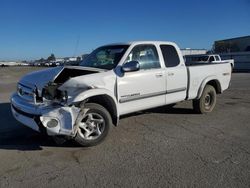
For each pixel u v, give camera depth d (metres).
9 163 4.92
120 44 6.91
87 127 5.66
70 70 6.25
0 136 6.38
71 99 5.37
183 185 4.09
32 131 6.71
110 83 5.98
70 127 5.27
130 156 5.19
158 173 4.48
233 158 5.07
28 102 5.71
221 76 8.88
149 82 6.70
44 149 5.57
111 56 6.62
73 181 4.25
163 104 7.19
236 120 7.77
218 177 4.34
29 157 5.18
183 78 7.59
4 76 32.94
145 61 6.83
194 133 6.58
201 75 8.16
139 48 6.78
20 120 5.87
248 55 41.28
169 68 7.25
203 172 4.51
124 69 6.16
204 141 6.00
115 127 7.04
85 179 4.31
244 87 15.88
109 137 6.26
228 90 14.38
